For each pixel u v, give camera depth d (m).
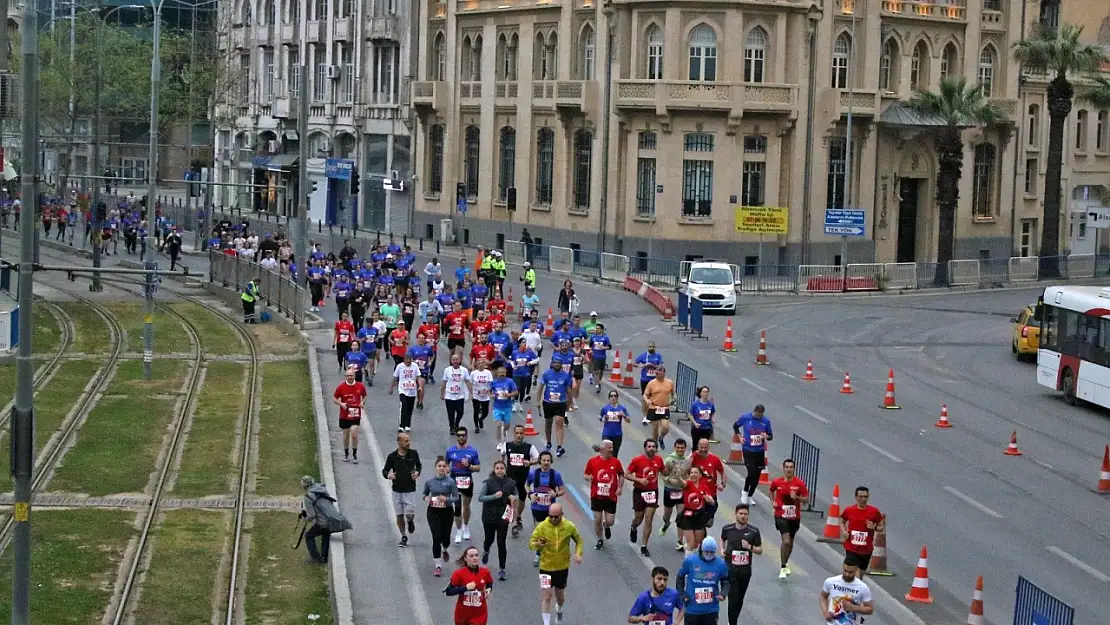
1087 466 47.59
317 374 60.97
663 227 103.62
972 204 115.25
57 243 120.19
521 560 35.53
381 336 62.97
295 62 149.25
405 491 36.22
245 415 53.00
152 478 42.97
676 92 101.69
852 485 43.53
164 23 157.12
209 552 35.75
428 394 57.19
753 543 30.06
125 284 94.44
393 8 133.12
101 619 30.45
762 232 101.00
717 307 85.25
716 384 60.75
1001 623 31.08
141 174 172.38
